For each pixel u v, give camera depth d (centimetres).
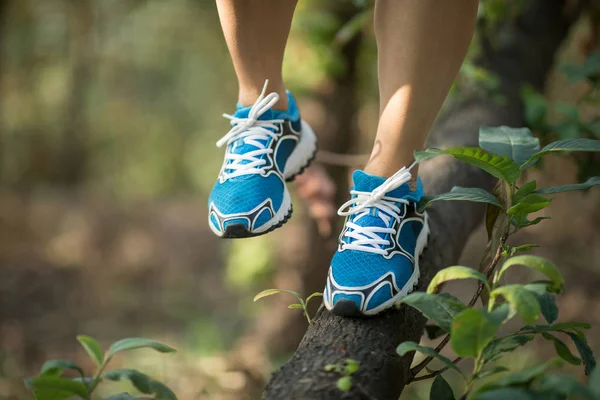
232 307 586
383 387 129
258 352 362
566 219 416
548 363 111
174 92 1173
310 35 323
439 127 244
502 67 269
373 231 145
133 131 1241
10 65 902
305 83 335
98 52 977
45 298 596
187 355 388
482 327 111
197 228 918
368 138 417
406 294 145
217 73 1011
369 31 333
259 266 369
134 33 940
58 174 1155
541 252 407
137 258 744
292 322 365
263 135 155
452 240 187
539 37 284
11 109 1017
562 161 341
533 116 238
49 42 891
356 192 149
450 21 141
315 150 179
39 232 802
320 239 356
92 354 128
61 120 1134
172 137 1253
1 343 461
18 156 1105
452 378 321
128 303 596
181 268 725
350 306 140
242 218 147
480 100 250
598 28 294
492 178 215
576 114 237
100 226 859
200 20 820
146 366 365
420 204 150
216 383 335
